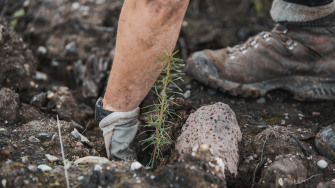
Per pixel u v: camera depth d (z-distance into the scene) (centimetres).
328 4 138
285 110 148
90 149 136
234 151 132
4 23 156
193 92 152
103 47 165
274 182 127
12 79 149
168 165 128
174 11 117
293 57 146
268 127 138
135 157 133
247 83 149
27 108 144
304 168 129
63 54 166
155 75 123
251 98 150
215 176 124
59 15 172
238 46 152
